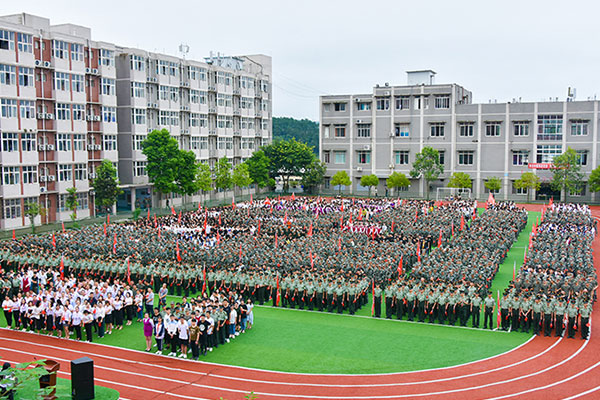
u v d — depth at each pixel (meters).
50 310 29.47
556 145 88.44
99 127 71.94
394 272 36.78
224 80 95.62
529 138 89.88
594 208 82.56
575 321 28.55
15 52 59.59
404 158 98.56
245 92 101.81
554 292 30.05
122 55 75.88
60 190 65.81
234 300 29.64
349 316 32.44
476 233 48.00
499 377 23.55
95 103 70.94
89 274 37.62
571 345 27.28
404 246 43.16
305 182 99.75
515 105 90.31
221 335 27.59
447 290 30.75
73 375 17.98
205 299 29.31
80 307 28.59
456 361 25.36
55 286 31.91
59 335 29.16
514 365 24.81
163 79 81.56
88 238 45.94
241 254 40.03
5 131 58.72
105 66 72.06
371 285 35.69
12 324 31.50
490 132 92.31
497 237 46.78
